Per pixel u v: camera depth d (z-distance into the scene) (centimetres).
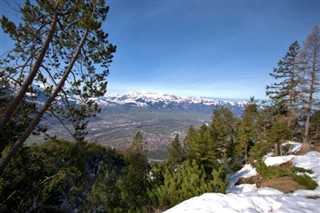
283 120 2723
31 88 999
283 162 2042
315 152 1945
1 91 995
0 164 864
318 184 1132
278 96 2842
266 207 671
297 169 1416
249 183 2059
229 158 3259
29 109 1046
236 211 639
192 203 764
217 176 1181
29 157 1398
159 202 1112
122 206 1251
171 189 1115
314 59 2453
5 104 1039
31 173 1384
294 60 2678
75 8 945
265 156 2855
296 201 706
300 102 2544
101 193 2280
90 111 1073
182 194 1100
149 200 1164
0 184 1212
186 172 1295
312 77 2459
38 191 1418
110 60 1065
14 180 1284
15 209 1284
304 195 859
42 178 1436
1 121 858
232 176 2573
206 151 2609
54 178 1452
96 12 994
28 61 959
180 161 2948
